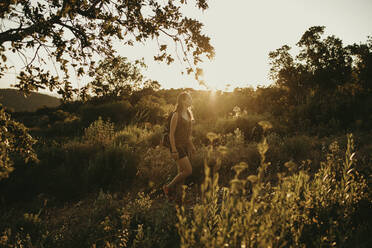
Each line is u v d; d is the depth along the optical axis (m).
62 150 5.87
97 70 3.27
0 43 2.52
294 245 1.66
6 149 2.70
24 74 2.68
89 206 3.50
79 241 2.26
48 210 3.47
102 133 6.92
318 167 4.27
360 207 2.30
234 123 8.17
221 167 4.32
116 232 2.31
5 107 2.65
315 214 2.25
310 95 12.37
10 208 3.54
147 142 6.48
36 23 2.54
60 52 2.78
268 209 1.83
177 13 3.23
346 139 5.73
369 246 1.78
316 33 21.95
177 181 3.31
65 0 2.48
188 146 3.52
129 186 4.11
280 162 4.54
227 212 1.32
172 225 2.46
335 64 20.66
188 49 3.22
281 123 8.61
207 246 1.26
